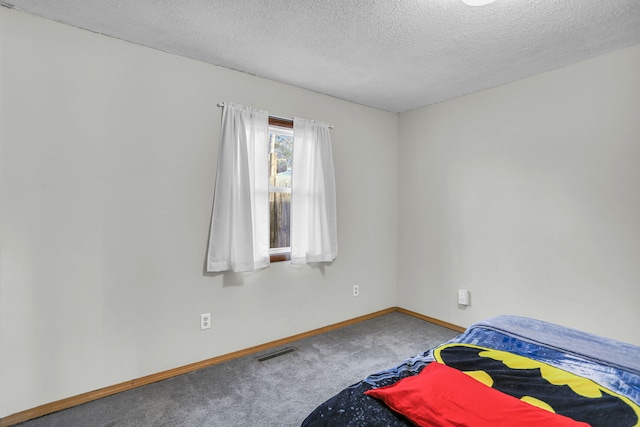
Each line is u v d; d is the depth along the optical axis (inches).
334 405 47.7
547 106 107.7
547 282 108.1
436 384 47.9
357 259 142.1
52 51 80.0
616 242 94.2
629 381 52.2
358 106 141.6
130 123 90.5
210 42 90.7
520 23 79.7
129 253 90.6
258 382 92.6
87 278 84.7
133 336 91.0
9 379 75.5
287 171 127.6
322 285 130.6
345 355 109.4
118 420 76.2
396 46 92.0
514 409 41.3
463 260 130.9
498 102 120.2
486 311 123.8
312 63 103.3
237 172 106.7
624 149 92.5
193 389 89.2
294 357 108.2
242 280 110.1
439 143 139.3
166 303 96.3
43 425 74.6
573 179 102.3
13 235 75.9
